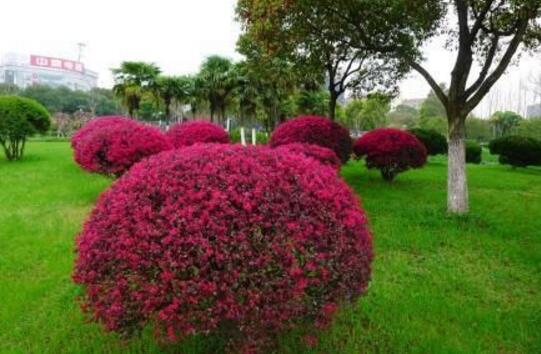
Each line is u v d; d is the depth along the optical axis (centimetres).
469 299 384
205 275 221
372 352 296
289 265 227
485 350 298
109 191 277
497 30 675
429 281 420
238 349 258
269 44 706
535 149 1391
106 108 5397
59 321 330
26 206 704
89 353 290
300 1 620
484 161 2184
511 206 782
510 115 3903
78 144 898
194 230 227
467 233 579
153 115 4728
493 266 469
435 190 916
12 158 1307
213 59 3186
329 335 313
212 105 3266
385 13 672
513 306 373
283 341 296
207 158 269
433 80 681
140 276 228
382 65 1095
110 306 234
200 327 226
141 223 236
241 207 237
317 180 268
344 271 247
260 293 221
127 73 3266
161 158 285
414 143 964
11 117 1234
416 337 310
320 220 248
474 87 655
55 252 482
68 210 682
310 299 241
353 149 991
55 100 5056
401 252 507
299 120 958
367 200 788
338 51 831
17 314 339
